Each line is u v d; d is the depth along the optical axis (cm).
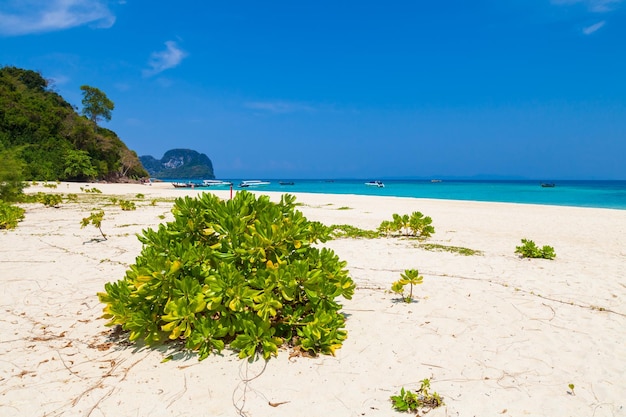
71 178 6194
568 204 3014
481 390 322
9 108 6191
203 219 440
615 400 310
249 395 309
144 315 380
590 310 516
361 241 1071
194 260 394
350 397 309
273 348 365
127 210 1830
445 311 509
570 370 357
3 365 355
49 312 493
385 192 5359
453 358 378
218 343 365
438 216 1775
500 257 866
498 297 568
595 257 874
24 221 1375
